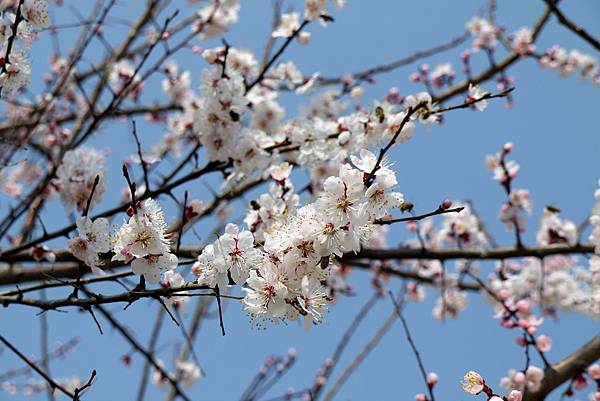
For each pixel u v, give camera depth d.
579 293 6.10
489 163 5.34
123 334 4.86
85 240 2.95
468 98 3.75
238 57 5.00
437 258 5.11
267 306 2.67
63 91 5.94
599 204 4.30
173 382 4.87
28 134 5.04
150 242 2.84
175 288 2.75
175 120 5.82
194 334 6.45
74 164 3.98
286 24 4.83
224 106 4.27
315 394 6.73
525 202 5.67
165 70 6.52
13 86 3.46
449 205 2.77
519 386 3.95
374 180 2.73
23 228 4.99
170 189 4.23
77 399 2.94
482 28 6.93
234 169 4.35
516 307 5.01
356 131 4.06
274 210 3.64
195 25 5.48
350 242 2.68
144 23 6.17
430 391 3.77
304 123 4.36
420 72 6.48
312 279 2.72
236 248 2.76
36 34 3.55
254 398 5.37
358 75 6.71
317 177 5.07
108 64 5.91
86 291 2.88
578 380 3.86
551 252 4.97
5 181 4.86
